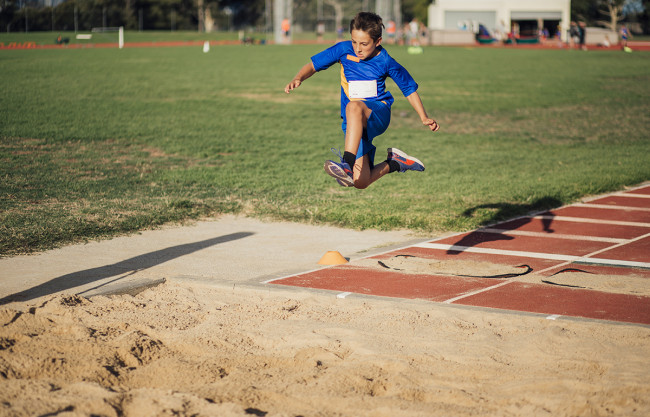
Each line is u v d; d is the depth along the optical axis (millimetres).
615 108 23031
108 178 11672
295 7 76250
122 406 3881
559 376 4266
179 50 47594
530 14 59688
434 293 6070
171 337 4961
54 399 3879
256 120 19375
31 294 5938
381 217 9336
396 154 5805
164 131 16969
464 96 25453
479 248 7898
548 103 23969
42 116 18078
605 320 5277
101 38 59531
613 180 12164
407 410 3818
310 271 6840
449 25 61062
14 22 61219
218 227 8977
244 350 4781
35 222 8531
